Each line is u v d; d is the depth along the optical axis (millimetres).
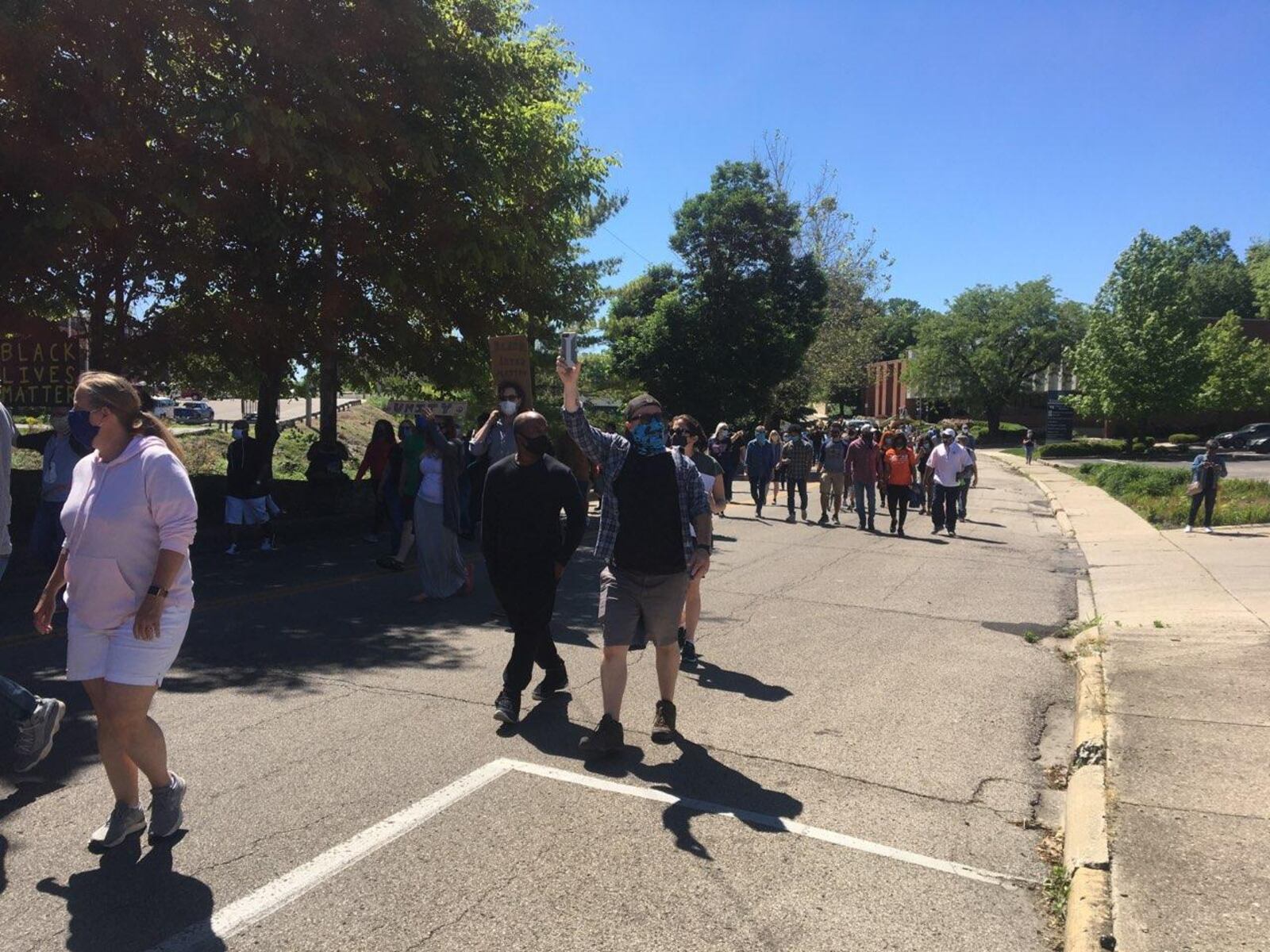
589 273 19469
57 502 9469
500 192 14875
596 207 27375
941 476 15680
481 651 7176
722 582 10648
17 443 17688
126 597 3658
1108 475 27031
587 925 3387
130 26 10828
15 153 10492
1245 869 3713
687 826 4199
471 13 13938
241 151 12023
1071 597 10359
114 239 12414
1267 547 13766
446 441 9016
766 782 4727
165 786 3934
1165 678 6465
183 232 12961
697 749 5164
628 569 4980
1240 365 53469
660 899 3576
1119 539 15625
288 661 6793
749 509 19578
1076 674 6980
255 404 50188
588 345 29172
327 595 9242
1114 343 51438
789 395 42406
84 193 10773
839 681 6621
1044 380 64625
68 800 4348
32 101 10461
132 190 11477
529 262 15789
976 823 4348
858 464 15984
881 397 81438
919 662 7246
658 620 5023
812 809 4426
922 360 63781
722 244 37250
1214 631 7949
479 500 8469
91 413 3627
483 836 4051
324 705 5785
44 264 11523
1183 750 5039
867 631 8305
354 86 12711
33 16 9812
